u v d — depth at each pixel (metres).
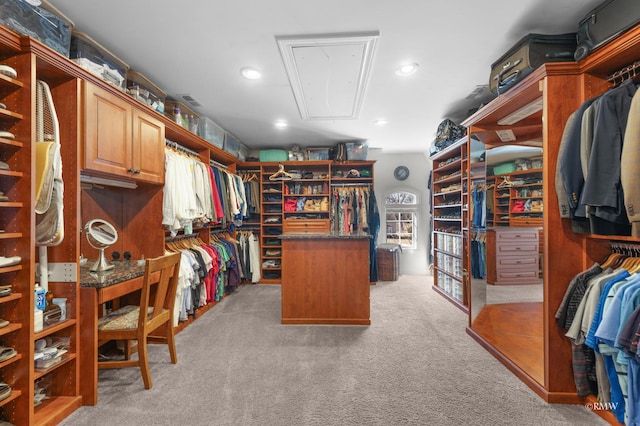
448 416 1.55
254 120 3.74
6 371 1.41
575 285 1.62
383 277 4.99
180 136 3.03
